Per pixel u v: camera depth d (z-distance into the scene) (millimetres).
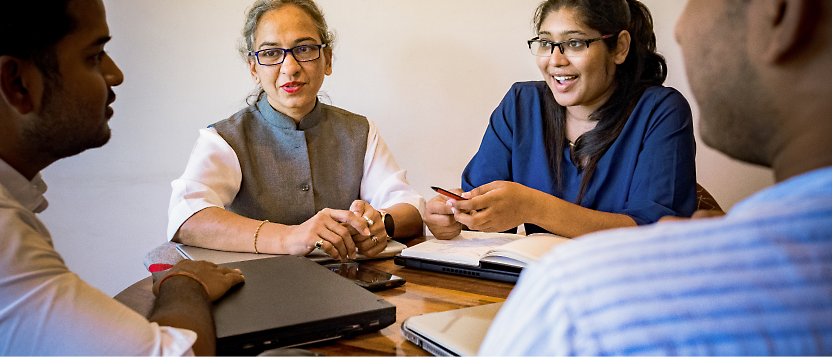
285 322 727
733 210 320
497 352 296
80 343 531
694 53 362
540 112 1701
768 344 234
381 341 767
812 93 300
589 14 1454
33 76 587
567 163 1667
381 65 2301
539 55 1565
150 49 2254
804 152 309
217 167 1607
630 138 1543
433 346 701
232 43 2260
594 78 1499
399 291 1019
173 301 710
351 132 1845
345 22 2273
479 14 2240
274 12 1613
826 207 264
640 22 1525
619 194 1562
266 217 1709
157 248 1431
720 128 362
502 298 968
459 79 2293
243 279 911
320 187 1771
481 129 2314
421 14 2260
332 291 864
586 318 254
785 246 256
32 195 664
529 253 1063
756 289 246
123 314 567
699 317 243
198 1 2240
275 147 1725
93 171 2275
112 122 2264
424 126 2334
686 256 264
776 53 303
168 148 2303
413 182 2375
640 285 257
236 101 2289
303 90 1647
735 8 329
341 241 1252
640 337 243
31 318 523
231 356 691
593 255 279
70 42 604
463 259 1134
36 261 540
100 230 2299
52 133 620
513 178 1743
